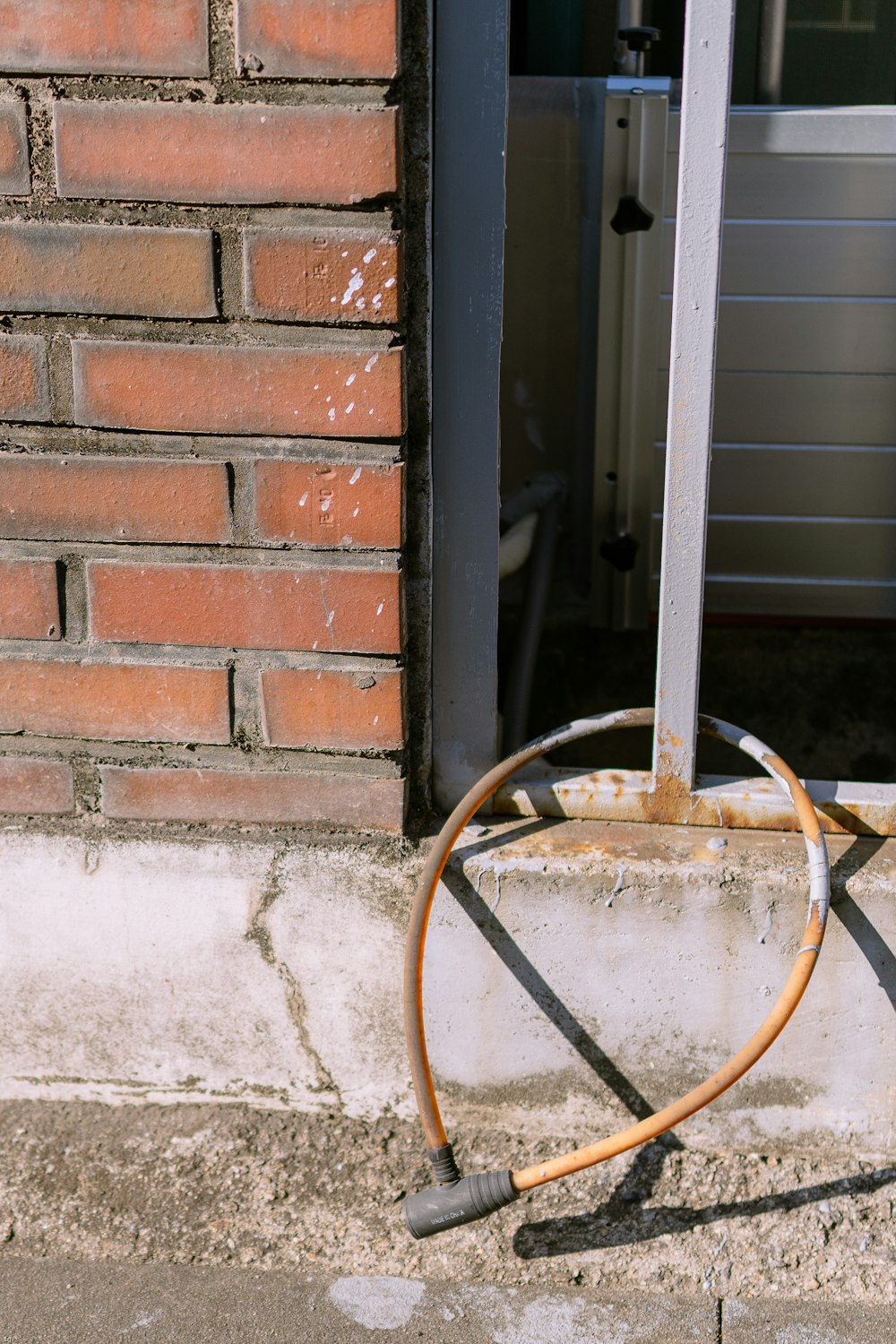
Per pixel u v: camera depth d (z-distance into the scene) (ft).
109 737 5.13
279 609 4.88
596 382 7.57
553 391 7.76
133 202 4.47
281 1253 5.06
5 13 4.28
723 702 7.80
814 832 4.77
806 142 6.85
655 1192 5.30
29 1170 5.40
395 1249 5.07
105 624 4.97
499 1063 5.45
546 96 7.13
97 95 4.36
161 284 4.54
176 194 4.43
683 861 5.08
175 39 4.27
